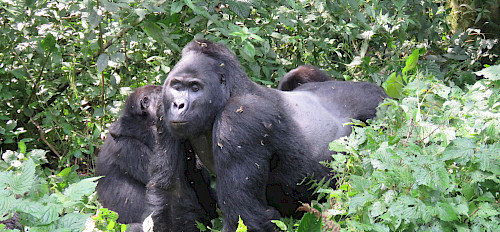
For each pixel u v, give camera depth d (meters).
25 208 4.12
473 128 4.99
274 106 5.47
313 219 4.48
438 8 11.72
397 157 4.70
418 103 5.15
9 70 7.48
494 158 4.56
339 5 8.63
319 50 8.66
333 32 8.64
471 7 11.40
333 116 6.46
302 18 8.53
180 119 5.08
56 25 7.58
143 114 6.49
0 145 7.61
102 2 6.66
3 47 7.40
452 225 4.41
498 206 4.59
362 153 5.31
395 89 6.25
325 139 6.05
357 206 4.81
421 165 4.57
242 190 5.10
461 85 9.34
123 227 4.71
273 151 5.41
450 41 10.69
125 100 7.15
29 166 4.28
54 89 7.85
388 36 9.12
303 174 5.73
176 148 5.43
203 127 5.25
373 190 4.77
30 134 7.89
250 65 7.54
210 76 5.23
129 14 7.03
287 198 5.89
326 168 5.97
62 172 6.18
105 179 6.47
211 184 6.39
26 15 7.31
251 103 5.23
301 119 5.98
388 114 5.65
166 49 7.93
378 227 4.46
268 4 8.02
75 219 4.22
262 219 5.13
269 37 8.28
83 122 8.01
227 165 5.12
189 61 5.30
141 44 8.02
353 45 9.41
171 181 5.45
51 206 4.17
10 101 7.75
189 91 5.17
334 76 8.55
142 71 8.03
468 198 4.54
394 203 4.43
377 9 9.48
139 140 6.44
